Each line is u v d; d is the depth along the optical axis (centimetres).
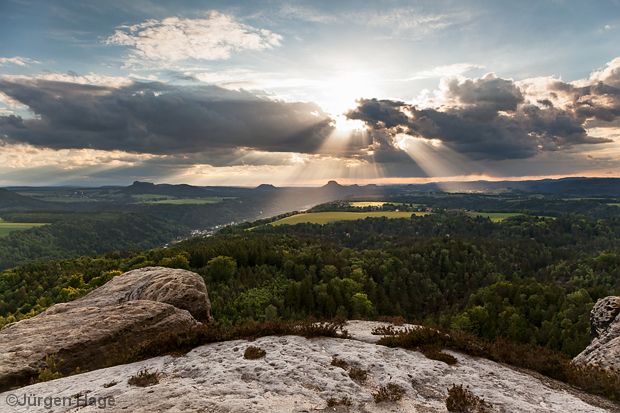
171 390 648
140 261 10175
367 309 6756
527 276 12544
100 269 10062
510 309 6806
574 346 4588
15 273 10319
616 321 1828
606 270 11656
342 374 785
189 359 905
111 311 1392
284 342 1050
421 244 15588
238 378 756
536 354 965
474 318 6669
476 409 644
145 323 1359
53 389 736
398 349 1008
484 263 13088
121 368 877
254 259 10025
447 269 12169
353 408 636
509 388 776
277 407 617
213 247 10350
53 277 9694
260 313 6253
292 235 15725
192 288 1953
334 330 1154
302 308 6831
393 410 636
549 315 6738
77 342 1142
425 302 9894
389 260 11519
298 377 765
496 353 979
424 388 749
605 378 839
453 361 912
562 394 778
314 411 614
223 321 5503
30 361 1023
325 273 9238
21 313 7162
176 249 10881
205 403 584
